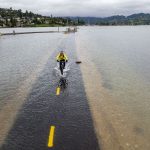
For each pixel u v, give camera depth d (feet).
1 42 223.10
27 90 61.05
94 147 33.09
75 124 40.29
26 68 90.84
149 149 32.63
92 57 121.29
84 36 326.44
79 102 51.49
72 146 33.42
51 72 83.05
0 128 38.99
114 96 55.83
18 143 34.35
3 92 59.36
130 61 107.86
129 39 270.46
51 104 50.37
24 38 277.85
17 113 45.37
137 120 41.96
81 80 71.31
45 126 39.60
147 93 58.23
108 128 38.78
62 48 168.55
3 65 97.96
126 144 33.88
